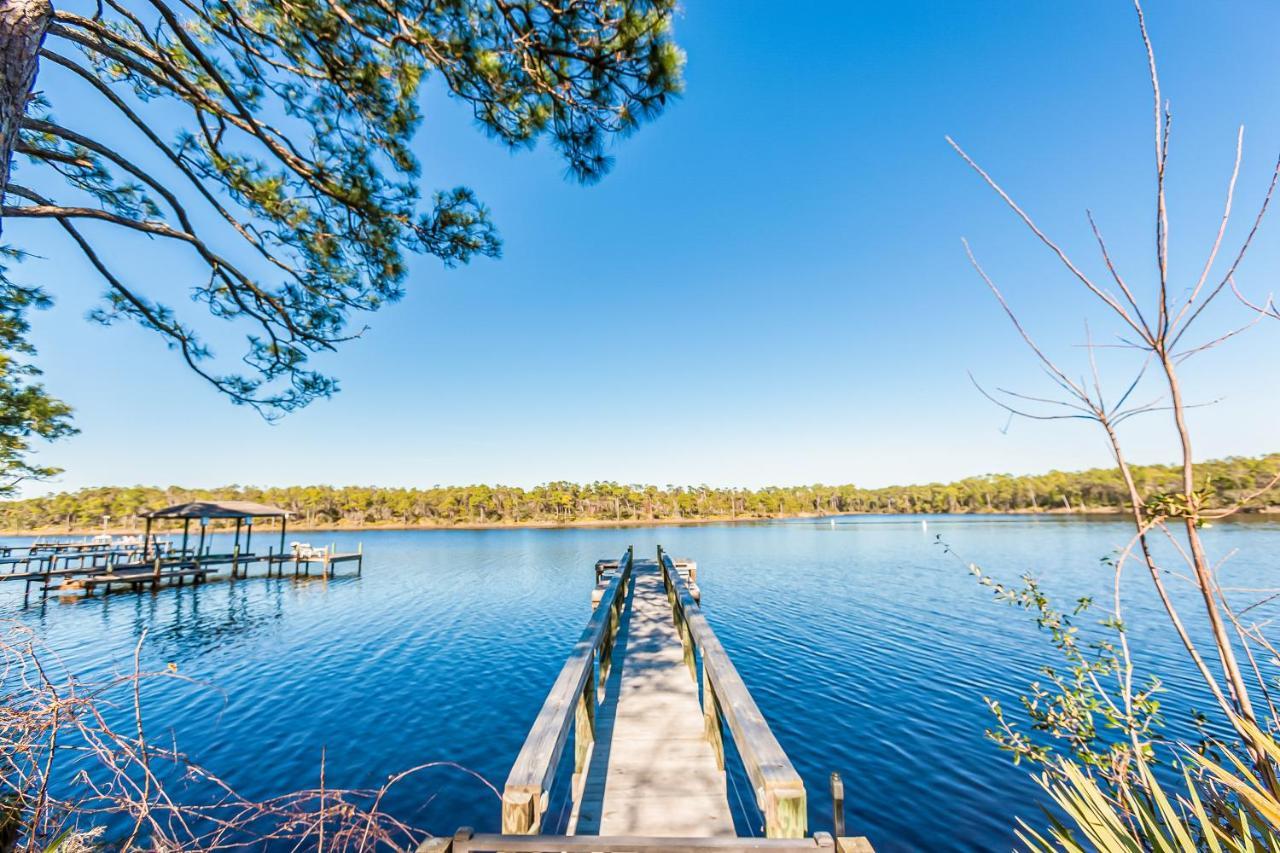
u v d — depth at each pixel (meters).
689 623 4.89
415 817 6.11
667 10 3.75
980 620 15.79
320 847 2.24
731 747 6.50
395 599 21.03
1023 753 3.09
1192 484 1.63
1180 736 7.38
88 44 3.61
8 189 3.61
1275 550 27.39
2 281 5.50
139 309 5.26
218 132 4.82
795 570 28.08
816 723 8.81
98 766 6.71
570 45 4.00
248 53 4.57
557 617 17.55
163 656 12.50
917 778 7.04
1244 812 1.81
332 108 4.77
